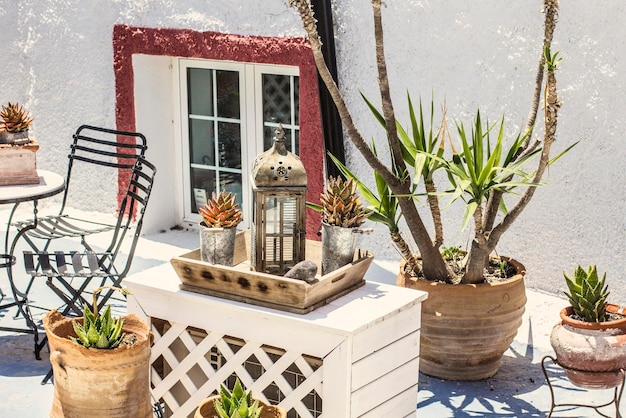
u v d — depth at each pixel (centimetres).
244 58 673
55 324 382
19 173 588
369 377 404
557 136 570
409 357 428
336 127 646
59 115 792
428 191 508
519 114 580
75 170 794
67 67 779
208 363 431
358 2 633
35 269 565
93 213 794
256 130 718
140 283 438
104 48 754
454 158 508
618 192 558
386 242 652
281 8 654
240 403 345
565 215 576
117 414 369
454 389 509
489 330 496
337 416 398
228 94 726
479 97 593
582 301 457
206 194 759
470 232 611
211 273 418
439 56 604
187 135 754
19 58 810
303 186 425
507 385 514
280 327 404
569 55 560
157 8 712
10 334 581
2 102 822
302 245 431
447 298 493
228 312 417
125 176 755
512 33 576
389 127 482
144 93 739
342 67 645
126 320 392
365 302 418
